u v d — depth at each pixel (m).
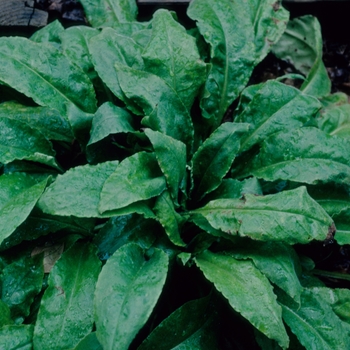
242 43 0.65
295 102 0.62
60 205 0.51
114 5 0.69
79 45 0.63
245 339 0.59
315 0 0.73
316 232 0.50
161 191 0.54
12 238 0.56
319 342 0.54
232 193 0.59
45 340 0.51
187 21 0.75
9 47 0.59
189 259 0.56
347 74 0.77
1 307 0.54
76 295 0.53
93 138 0.56
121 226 0.57
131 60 0.62
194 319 0.54
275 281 0.52
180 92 0.61
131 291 0.49
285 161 0.59
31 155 0.56
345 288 0.61
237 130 0.58
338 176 0.57
